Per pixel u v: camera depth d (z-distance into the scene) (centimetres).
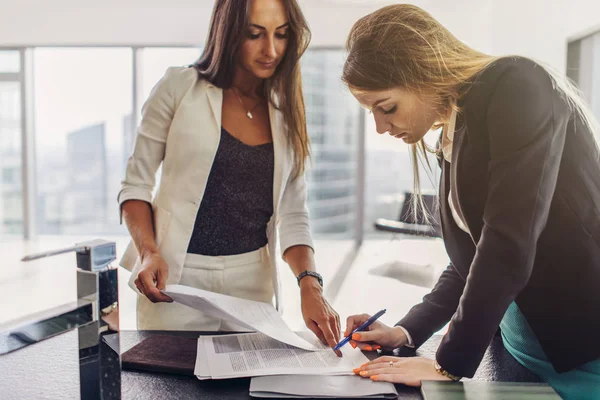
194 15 614
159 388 83
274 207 132
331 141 627
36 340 61
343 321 325
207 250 129
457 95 88
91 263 68
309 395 80
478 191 88
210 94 127
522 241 78
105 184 654
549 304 87
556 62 524
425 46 87
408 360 89
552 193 79
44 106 647
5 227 654
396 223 444
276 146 131
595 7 459
